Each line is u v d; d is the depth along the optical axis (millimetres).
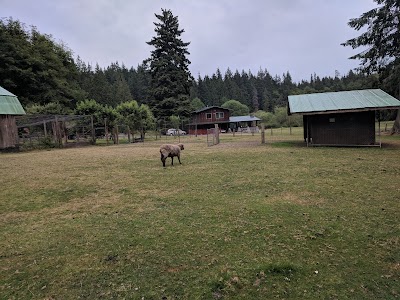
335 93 16438
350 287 2492
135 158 12469
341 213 4395
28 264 3092
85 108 26156
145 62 50156
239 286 2543
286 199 5250
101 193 6234
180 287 2559
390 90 21234
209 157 11852
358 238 3480
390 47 19641
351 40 20609
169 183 7000
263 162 9938
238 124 60375
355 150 12750
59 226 4254
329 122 15047
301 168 8477
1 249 3496
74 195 6129
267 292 2453
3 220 4609
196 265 2941
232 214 4504
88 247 3469
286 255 3094
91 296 2465
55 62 38594
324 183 6438
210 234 3729
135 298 2416
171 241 3553
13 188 6891
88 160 12227
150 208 5000
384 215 4242
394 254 3066
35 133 25344
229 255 3131
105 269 2922
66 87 38781
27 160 12930
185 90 51469
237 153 13016
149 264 2996
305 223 4020
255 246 3336
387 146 13883
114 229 4047
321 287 2500
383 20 19297
